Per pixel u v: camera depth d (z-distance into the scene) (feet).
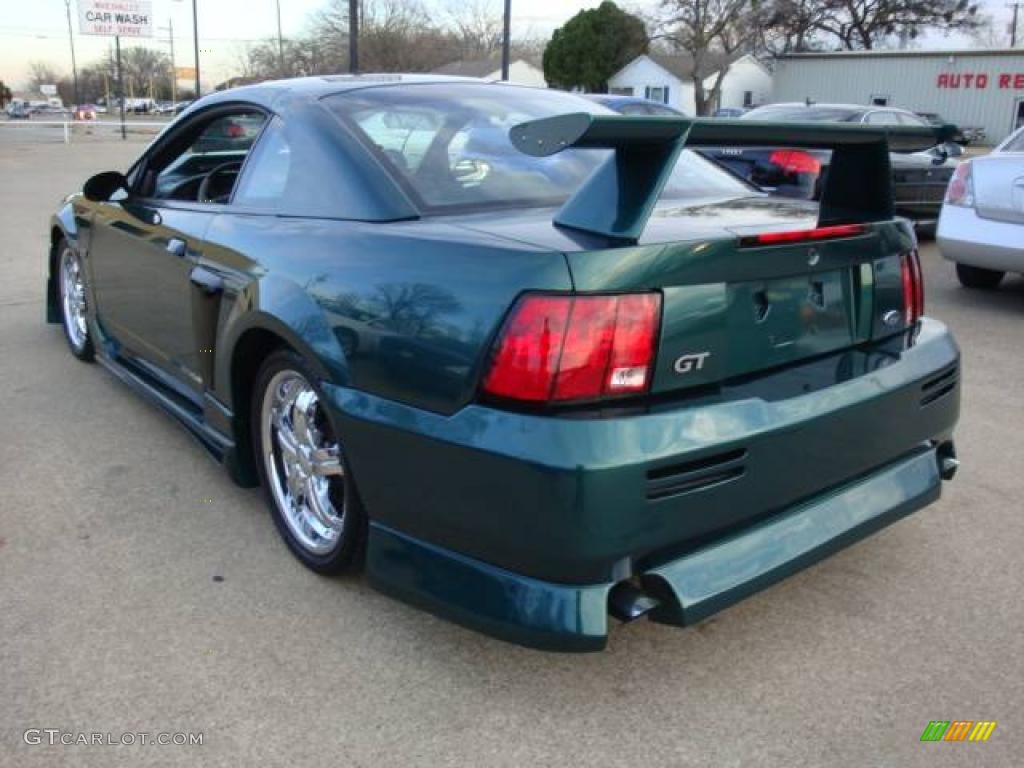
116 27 155.84
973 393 15.89
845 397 7.89
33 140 103.55
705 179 10.46
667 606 7.06
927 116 87.56
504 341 6.79
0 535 10.56
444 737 7.31
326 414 8.52
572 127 6.34
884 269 8.88
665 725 7.46
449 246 7.47
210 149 12.52
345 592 9.37
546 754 7.14
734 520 7.29
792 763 7.04
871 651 8.42
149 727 7.39
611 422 6.68
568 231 7.39
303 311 8.50
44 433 13.74
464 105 10.34
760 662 8.27
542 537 6.69
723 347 7.37
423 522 7.51
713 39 144.77
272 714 7.56
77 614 8.96
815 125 7.90
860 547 10.36
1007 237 21.45
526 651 8.41
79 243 15.42
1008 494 11.76
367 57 162.30
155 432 13.80
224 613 8.99
